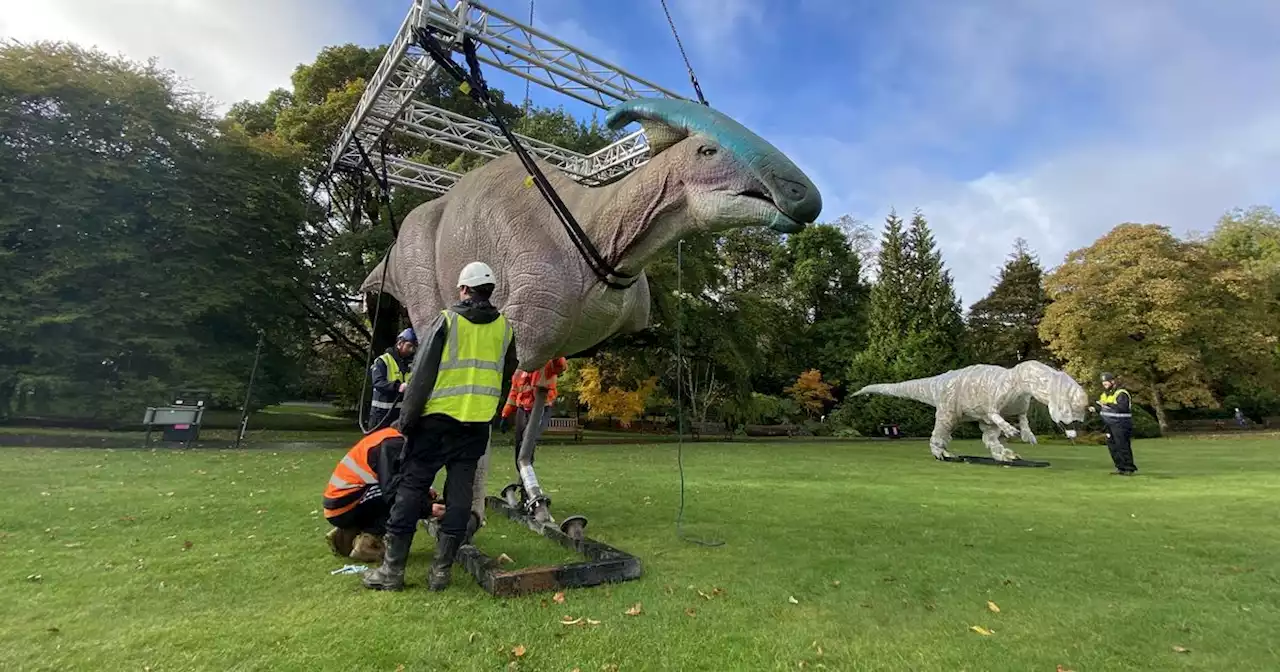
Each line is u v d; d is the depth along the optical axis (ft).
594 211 12.57
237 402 47.55
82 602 8.96
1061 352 86.43
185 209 48.70
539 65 20.36
